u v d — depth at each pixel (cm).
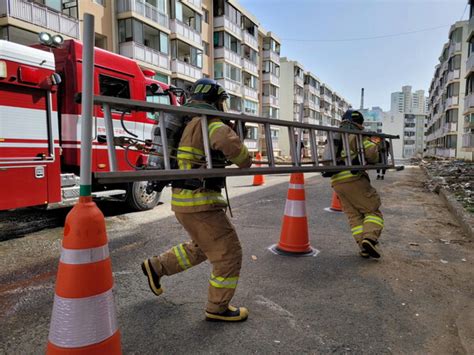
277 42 4612
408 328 276
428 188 1169
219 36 3234
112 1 2062
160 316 294
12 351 248
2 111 508
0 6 1455
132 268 412
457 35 4209
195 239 275
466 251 468
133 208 758
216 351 245
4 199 512
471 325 279
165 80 2453
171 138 258
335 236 545
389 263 421
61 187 602
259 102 4406
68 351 174
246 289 347
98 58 664
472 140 3138
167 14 2411
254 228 598
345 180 425
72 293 175
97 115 649
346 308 308
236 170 252
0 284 370
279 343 255
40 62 547
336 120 8356
